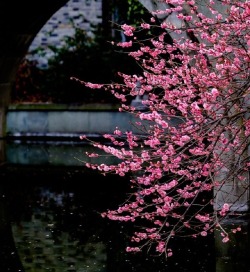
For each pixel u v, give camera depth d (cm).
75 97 2236
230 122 788
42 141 2211
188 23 1022
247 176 1069
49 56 2339
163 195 826
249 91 752
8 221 1132
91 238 1013
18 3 1552
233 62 780
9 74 1889
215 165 843
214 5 992
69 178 1527
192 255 912
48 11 1677
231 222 1052
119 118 2162
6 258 927
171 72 884
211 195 1247
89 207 1216
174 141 803
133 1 1977
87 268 876
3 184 1469
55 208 1216
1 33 1652
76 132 2214
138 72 2133
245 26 777
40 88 2278
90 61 2189
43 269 878
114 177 1525
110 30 2214
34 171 1630
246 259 888
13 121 2264
